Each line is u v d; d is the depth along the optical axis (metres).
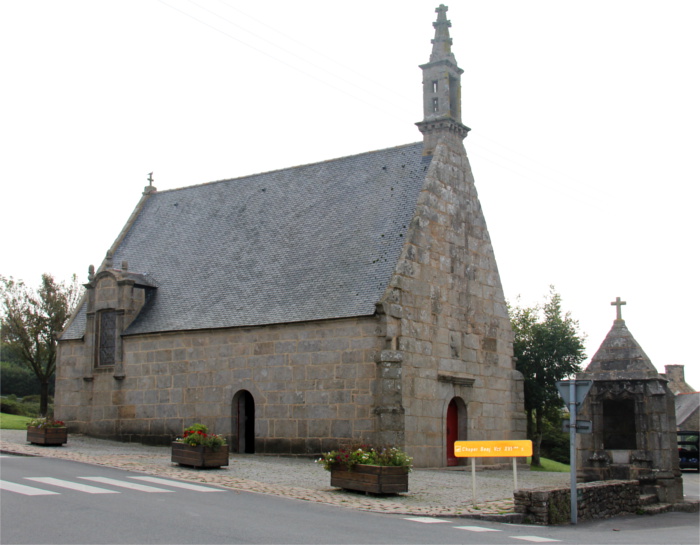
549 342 46.25
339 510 17.91
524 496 18.97
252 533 14.02
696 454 51.88
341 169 36.91
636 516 22.59
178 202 41.91
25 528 13.41
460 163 35.53
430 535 15.04
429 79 35.47
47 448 29.39
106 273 37.41
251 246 36.28
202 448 24.59
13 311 52.06
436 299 32.50
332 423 30.16
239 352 32.84
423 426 30.81
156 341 35.31
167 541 12.95
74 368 38.75
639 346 26.16
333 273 32.34
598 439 26.02
